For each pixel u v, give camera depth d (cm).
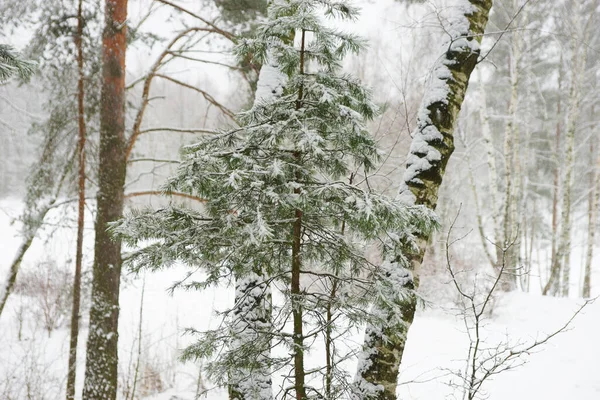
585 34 1112
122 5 554
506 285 1115
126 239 235
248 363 244
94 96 617
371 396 294
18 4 530
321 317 246
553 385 573
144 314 995
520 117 1339
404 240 311
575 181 1549
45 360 721
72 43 583
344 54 237
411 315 314
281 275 271
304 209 229
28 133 655
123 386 649
